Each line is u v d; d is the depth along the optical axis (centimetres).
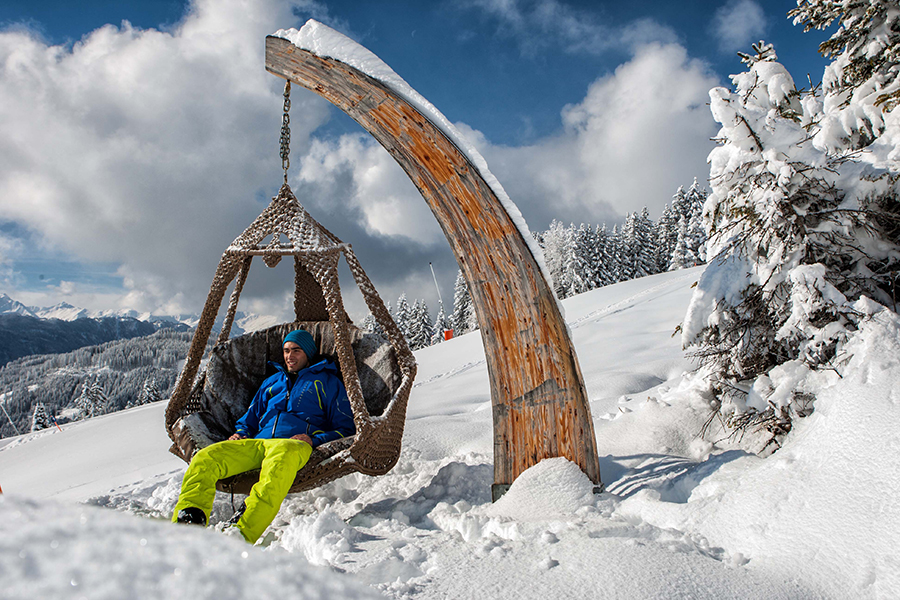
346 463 312
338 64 322
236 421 427
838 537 189
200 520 265
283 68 339
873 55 443
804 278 296
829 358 286
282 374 418
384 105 316
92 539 38
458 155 303
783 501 217
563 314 302
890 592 163
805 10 484
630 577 181
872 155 318
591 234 4816
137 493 419
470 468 368
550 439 305
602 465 345
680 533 225
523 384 311
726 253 347
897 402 226
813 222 315
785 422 291
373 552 221
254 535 259
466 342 1662
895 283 309
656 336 1024
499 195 299
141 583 33
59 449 896
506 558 203
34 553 34
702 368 397
